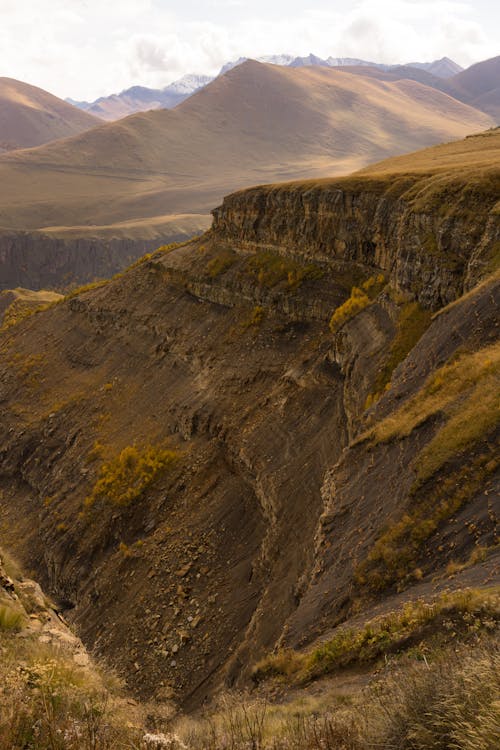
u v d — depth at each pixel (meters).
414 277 30.52
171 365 52.25
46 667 6.64
